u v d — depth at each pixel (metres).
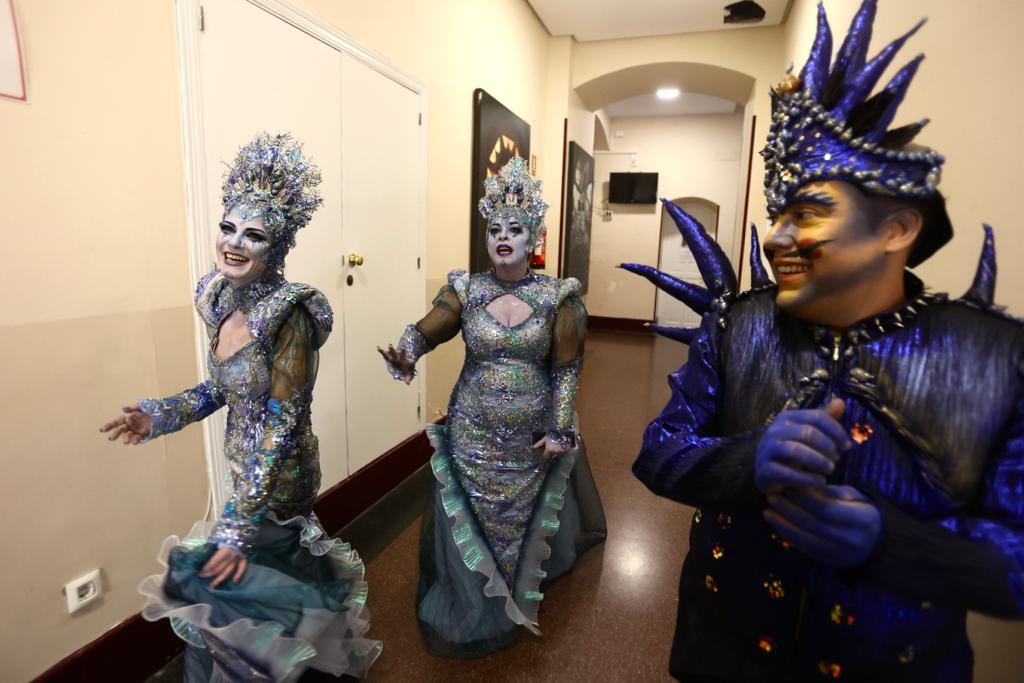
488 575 1.66
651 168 8.73
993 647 1.16
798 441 0.55
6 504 1.28
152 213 1.53
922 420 0.61
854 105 0.62
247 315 1.24
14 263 1.25
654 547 2.42
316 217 2.19
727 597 0.77
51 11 1.27
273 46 1.90
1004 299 1.15
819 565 0.68
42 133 1.28
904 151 0.61
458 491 1.74
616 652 1.78
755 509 0.63
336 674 1.45
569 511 2.16
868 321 0.66
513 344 1.66
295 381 1.24
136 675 1.58
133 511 1.56
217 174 1.70
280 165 1.23
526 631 1.87
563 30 5.04
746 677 0.77
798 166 0.64
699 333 0.82
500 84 3.97
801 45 3.84
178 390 1.63
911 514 0.61
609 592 2.10
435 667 1.70
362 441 2.64
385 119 2.58
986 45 1.24
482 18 3.58
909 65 0.60
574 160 5.37
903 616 0.65
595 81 5.46
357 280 2.48
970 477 0.59
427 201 3.00
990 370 0.59
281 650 1.20
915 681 0.67
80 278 1.38
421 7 2.82
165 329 1.59
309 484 1.40
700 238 0.87
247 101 1.81
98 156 1.39
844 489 0.57
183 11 1.56
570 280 1.76
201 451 1.74
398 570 2.18
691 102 7.66
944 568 0.53
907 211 0.62
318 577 1.42
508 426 1.69
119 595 1.54
